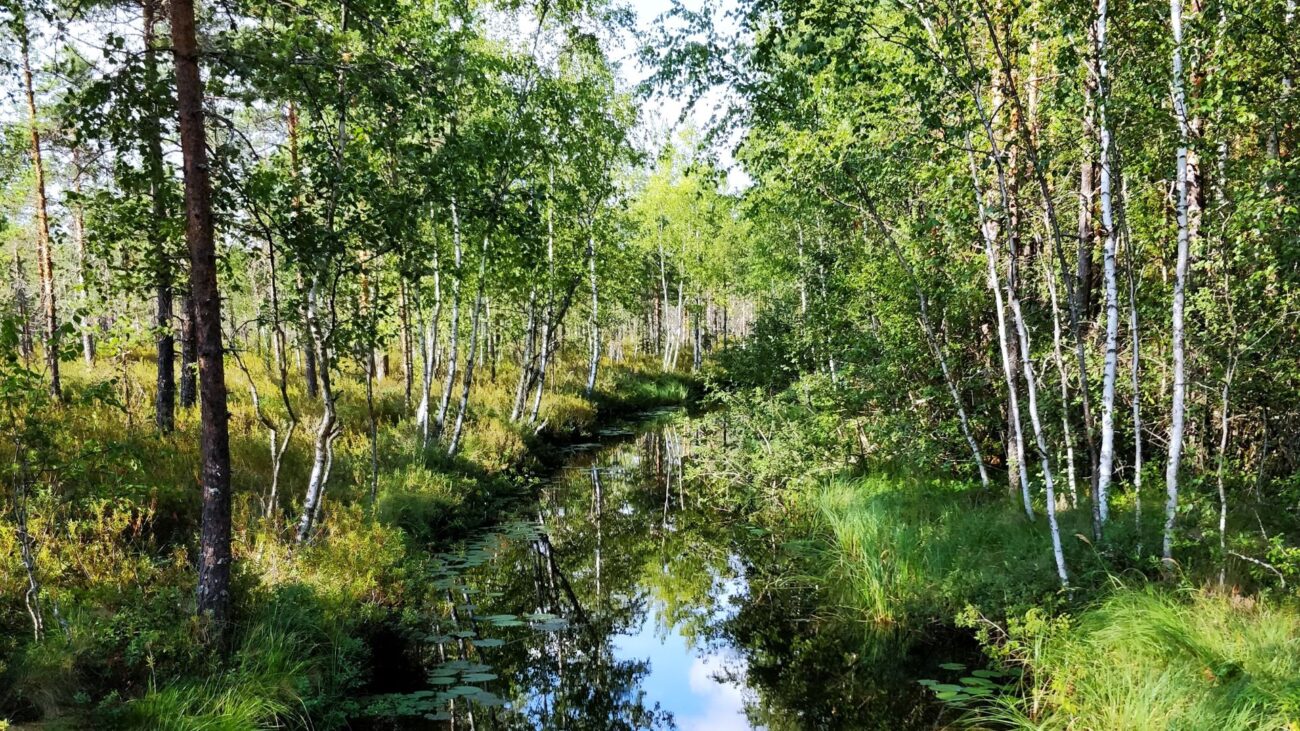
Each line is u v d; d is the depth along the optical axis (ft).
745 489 42.06
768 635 24.98
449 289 45.83
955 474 34.32
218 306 17.71
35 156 36.73
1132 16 20.80
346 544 25.00
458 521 36.17
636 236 88.79
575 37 44.73
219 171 20.24
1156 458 29.45
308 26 19.65
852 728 18.63
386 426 44.57
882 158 25.46
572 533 38.93
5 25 17.65
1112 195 23.97
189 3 16.71
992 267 24.52
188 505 25.34
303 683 17.60
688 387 104.99
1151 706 14.28
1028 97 25.96
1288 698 12.41
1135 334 21.04
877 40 26.20
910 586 24.21
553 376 81.97
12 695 14.53
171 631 16.98
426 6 36.91
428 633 24.21
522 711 20.49
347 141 25.96
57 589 17.88
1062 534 22.61
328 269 23.79
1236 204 19.90
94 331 19.75
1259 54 18.42
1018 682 18.43
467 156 27.63
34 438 16.34
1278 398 22.30
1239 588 17.57
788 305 59.98
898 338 33.19
